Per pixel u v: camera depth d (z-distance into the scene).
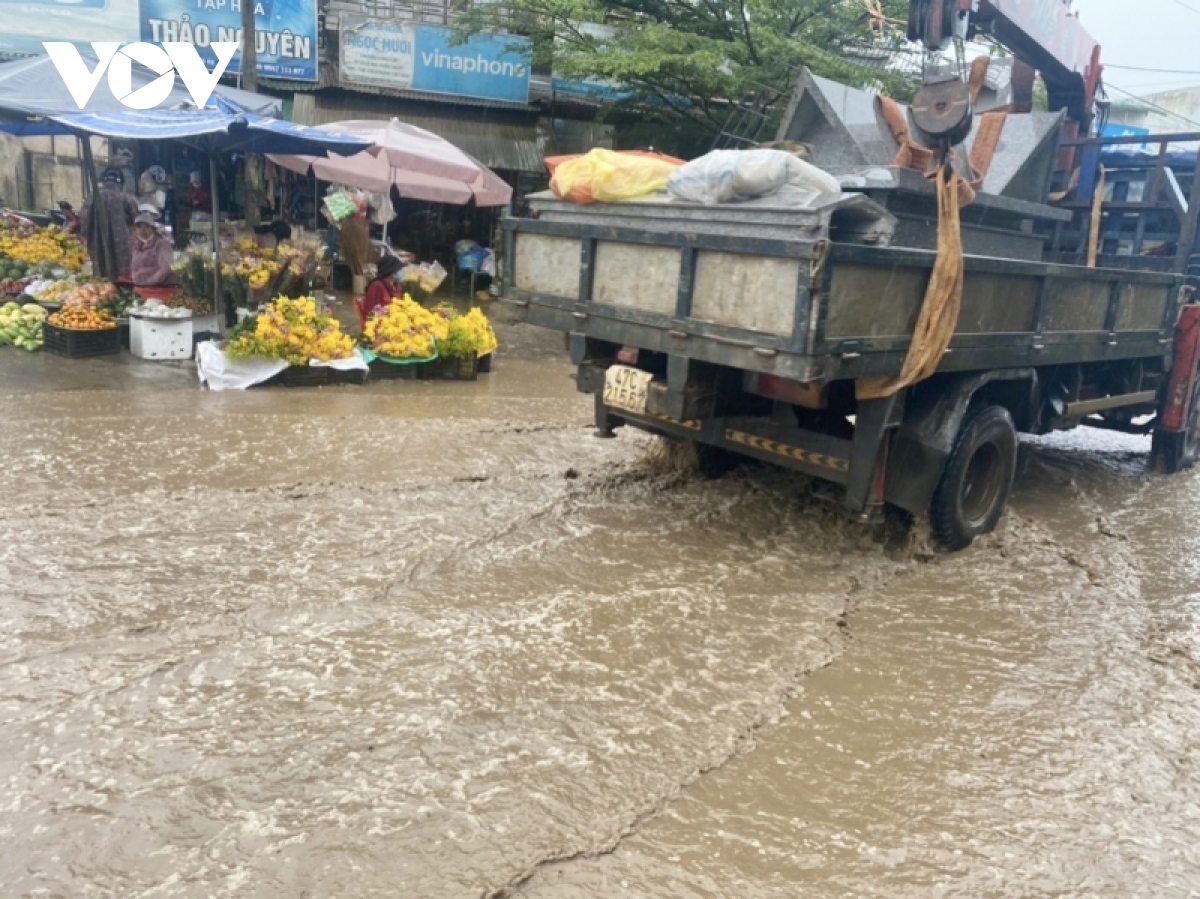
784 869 2.98
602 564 5.38
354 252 17.70
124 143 19.16
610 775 3.38
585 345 5.89
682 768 3.46
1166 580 5.86
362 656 4.11
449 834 3.01
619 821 3.14
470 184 15.98
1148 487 8.02
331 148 11.20
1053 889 2.96
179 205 19.03
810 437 5.54
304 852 2.89
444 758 3.41
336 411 8.65
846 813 3.29
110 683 3.77
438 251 21.23
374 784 3.23
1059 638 4.87
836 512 6.50
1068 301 6.29
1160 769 3.68
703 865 2.97
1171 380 8.20
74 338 10.24
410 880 2.81
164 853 2.86
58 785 3.13
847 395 5.61
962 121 5.00
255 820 3.02
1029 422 6.48
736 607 4.93
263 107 13.90
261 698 3.73
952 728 3.91
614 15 17.41
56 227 14.51
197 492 6.09
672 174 5.27
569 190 5.77
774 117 15.00
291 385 9.87
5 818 2.96
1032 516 6.97
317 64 18.97
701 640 4.51
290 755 3.37
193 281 11.38
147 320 10.49
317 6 18.95
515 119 20.48
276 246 14.43
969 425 5.72
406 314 10.86
